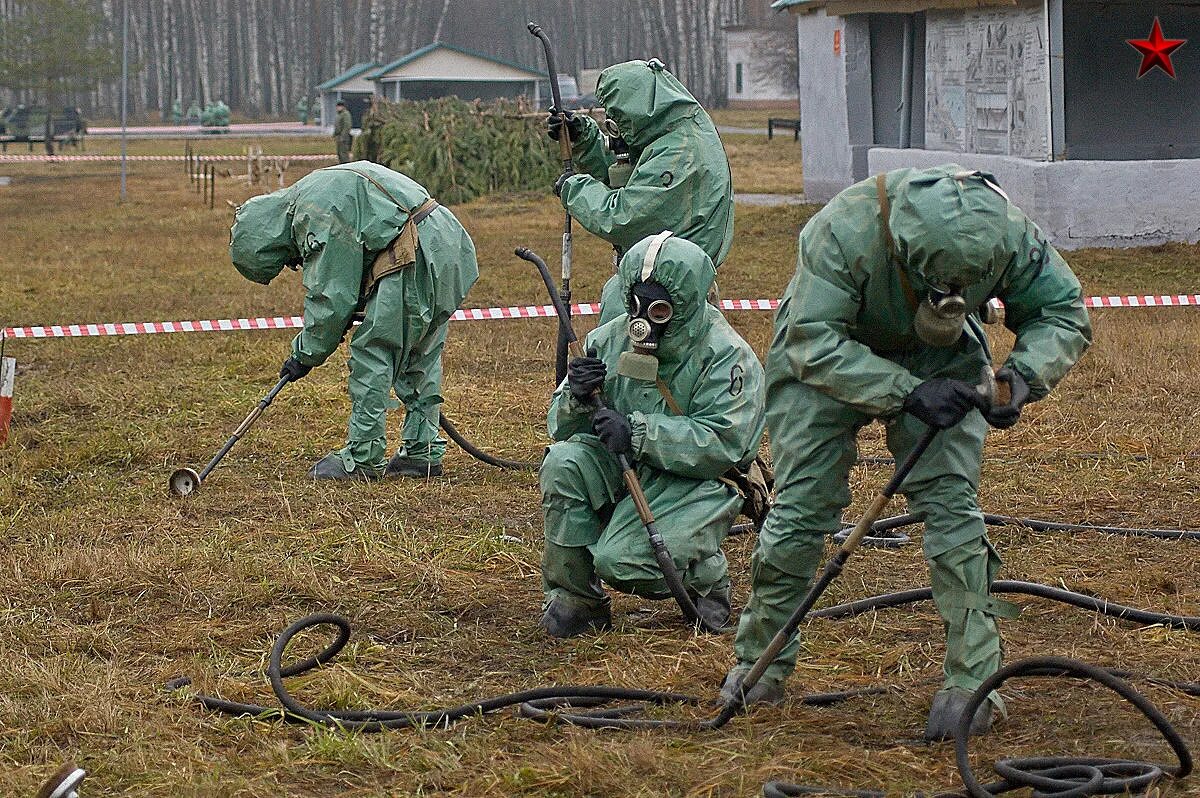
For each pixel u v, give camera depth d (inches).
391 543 374.0
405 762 245.1
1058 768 229.3
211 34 3909.9
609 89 380.5
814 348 233.5
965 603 245.8
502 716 264.5
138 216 1392.7
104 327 655.8
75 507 417.7
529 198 1487.5
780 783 227.0
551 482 305.3
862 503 410.3
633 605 330.0
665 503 304.8
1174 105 1133.7
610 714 261.4
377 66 2979.8
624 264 289.9
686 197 376.5
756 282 869.2
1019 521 384.2
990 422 230.5
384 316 433.7
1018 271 234.5
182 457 476.1
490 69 2628.0
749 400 301.9
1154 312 732.0
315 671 291.1
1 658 293.9
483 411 539.2
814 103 1349.7
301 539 381.4
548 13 3634.4
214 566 355.9
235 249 441.7
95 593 341.7
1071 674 245.8
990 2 1027.9
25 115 2812.5
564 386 307.0
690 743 248.5
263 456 477.1
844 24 1272.1
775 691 263.0
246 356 651.5
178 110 3580.2
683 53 3627.0
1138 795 221.3
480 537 375.9
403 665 296.7
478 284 889.5
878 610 320.8
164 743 254.7
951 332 229.8
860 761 237.8
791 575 256.4
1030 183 969.5
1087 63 1121.4
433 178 1486.2
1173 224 971.3
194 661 294.5
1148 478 430.3
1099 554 361.7
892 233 227.8
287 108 3868.1
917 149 1190.9
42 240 1180.5
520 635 313.1
